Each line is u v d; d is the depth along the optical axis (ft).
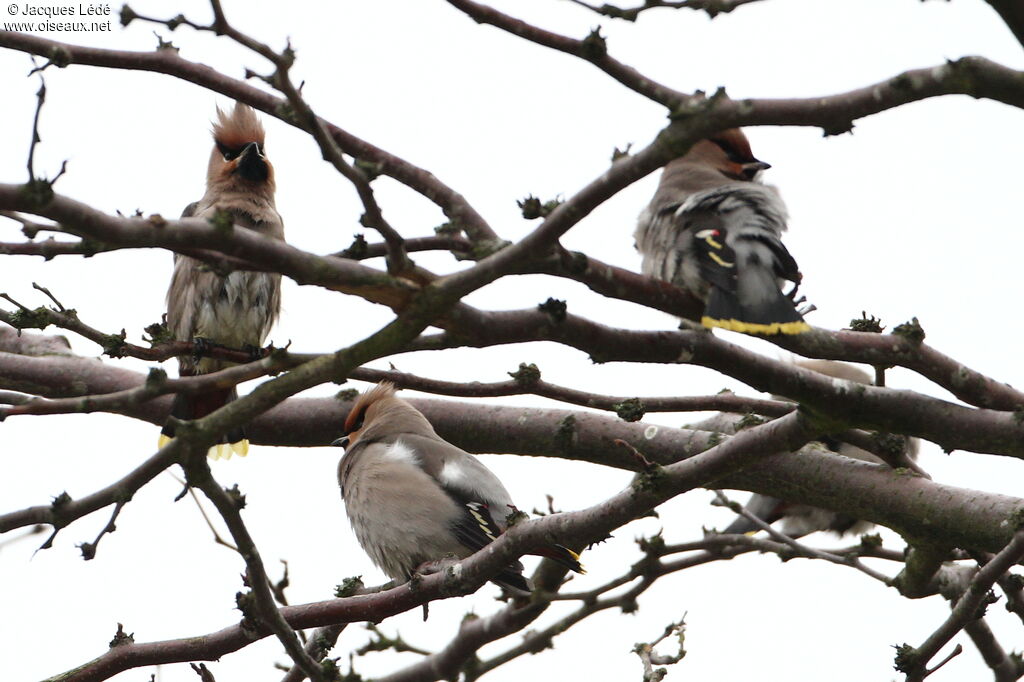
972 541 34.24
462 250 30.12
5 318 29.86
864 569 37.24
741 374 31.99
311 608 32.17
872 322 34.37
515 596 37.35
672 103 25.45
